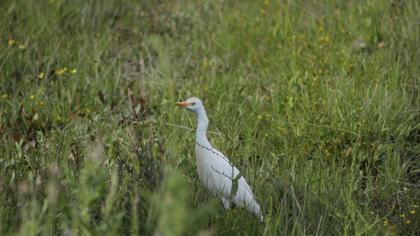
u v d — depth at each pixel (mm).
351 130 11836
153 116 12805
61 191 8766
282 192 10047
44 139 11602
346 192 9844
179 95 13102
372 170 11430
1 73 13586
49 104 12922
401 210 10023
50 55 14500
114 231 7480
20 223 8250
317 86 13109
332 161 11008
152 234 8203
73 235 7281
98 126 12141
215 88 13578
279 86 13242
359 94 12586
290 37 15156
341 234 8859
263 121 12398
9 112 12688
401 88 13086
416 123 12328
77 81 13641
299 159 11234
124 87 13922
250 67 14445
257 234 8977
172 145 10906
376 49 14680
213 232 8508
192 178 10328
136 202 8227
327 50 14359
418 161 11516
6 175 9711
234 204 9734
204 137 10164
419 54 13867
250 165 10812
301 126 11914
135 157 10016
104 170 9805
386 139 11844
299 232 8844
